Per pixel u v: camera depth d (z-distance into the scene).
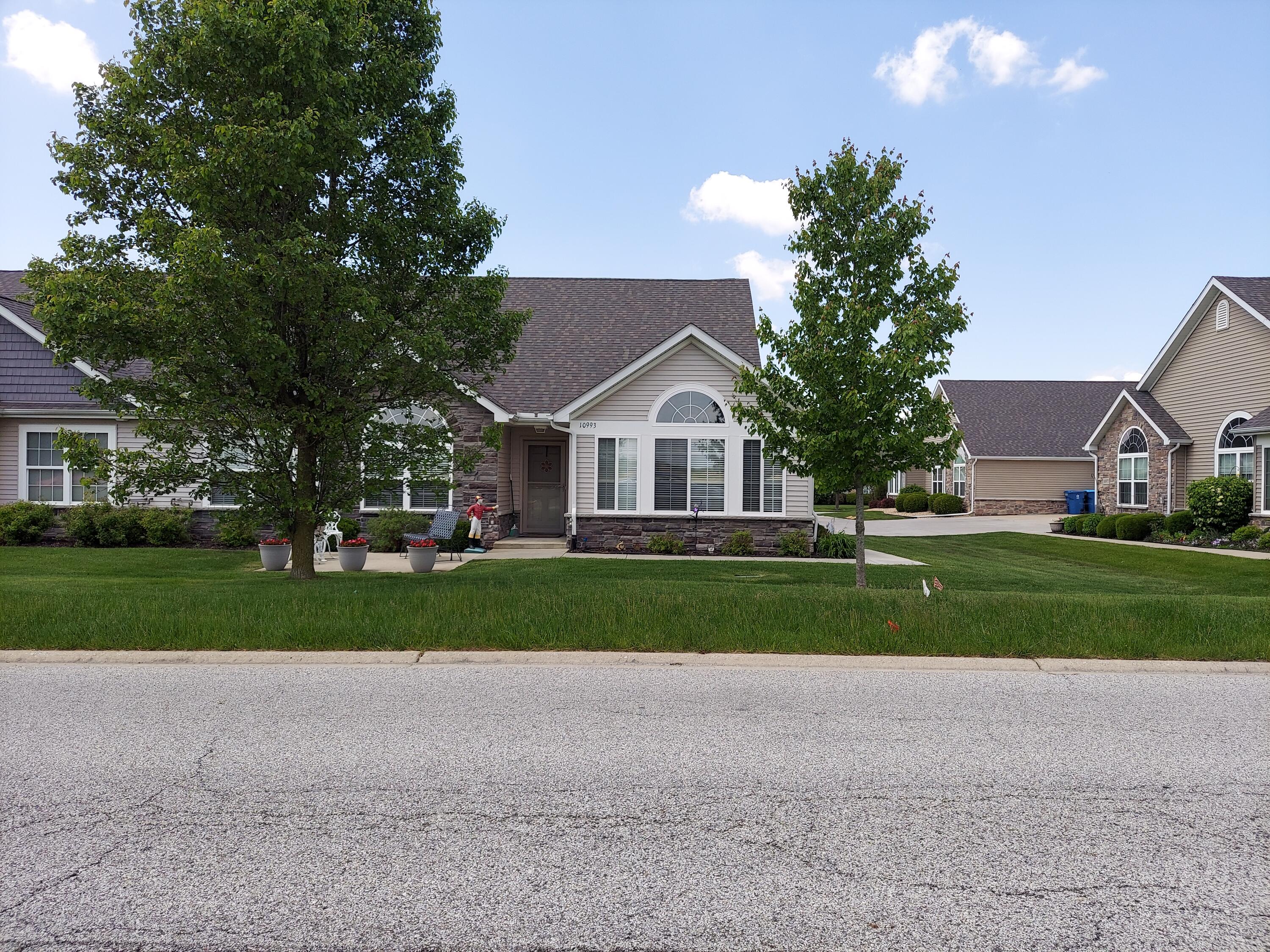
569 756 5.11
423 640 8.21
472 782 4.66
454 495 19.31
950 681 7.12
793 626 8.66
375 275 11.19
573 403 18.52
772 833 4.01
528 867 3.64
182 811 4.23
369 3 11.09
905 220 11.30
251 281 9.73
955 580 14.93
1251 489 22.00
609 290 23.92
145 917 3.21
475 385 12.57
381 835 3.96
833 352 11.08
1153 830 4.08
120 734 5.48
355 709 6.12
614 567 15.46
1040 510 38.09
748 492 18.77
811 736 5.54
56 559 15.34
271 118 9.82
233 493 11.93
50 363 18.80
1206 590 14.41
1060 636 8.33
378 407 11.64
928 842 3.93
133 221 10.52
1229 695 6.70
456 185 11.48
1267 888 3.51
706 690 6.77
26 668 7.41
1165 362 26.22
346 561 14.56
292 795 4.45
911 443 11.08
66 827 4.04
